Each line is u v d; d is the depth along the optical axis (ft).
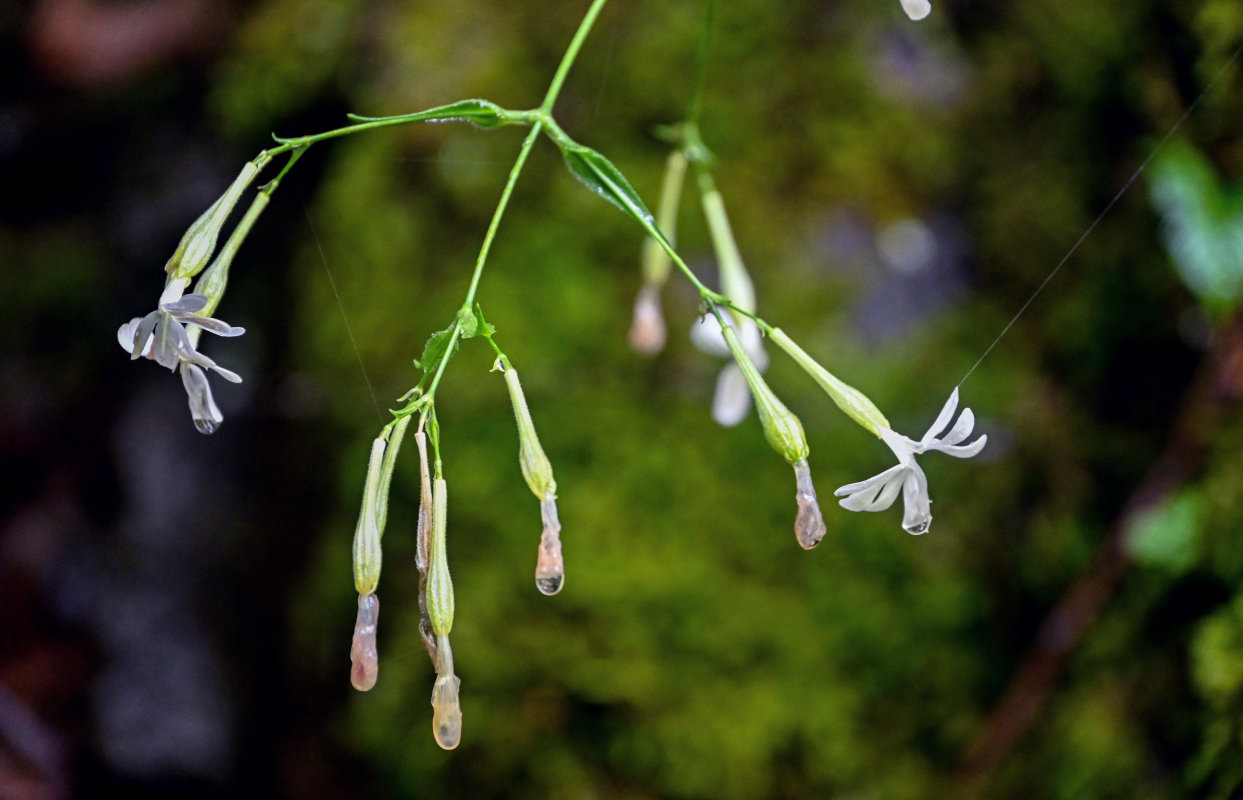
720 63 1.77
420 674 1.61
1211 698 1.51
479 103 1.31
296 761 1.67
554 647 1.59
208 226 1.29
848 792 1.58
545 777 1.58
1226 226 1.58
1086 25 1.74
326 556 1.67
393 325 1.67
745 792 1.57
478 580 1.60
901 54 1.77
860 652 1.59
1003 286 1.67
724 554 1.61
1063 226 1.67
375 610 1.25
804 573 1.60
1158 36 1.68
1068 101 1.72
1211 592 1.54
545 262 1.67
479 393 1.64
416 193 1.73
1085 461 1.63
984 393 1.64
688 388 1.64
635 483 1.62
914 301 1.66
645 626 1.59
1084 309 1.66
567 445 1.63
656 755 1.58
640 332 1.53
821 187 1.69
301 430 1.71
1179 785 1.52
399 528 1.63
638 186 1.70
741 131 1.73
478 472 1.62
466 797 1.59
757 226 1.68
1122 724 1.56
